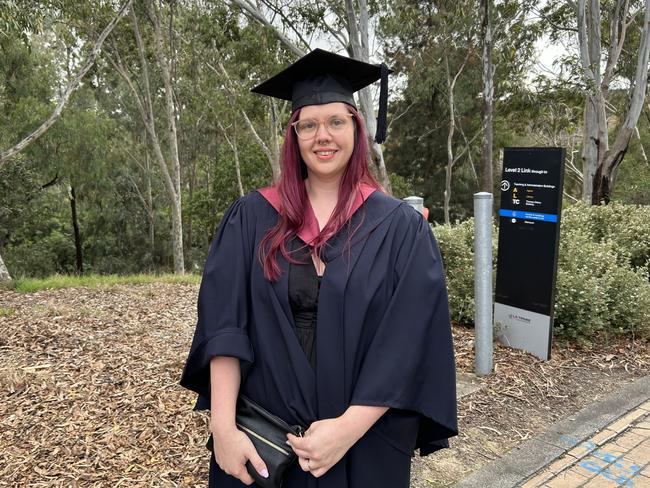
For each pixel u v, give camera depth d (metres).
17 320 5.64
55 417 3.21
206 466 2.66
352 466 1.34
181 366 4.11
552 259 4.14
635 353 4.51
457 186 27.84
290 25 12.75
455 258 5.57
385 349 1.29
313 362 1.31
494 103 19.22
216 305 1.38
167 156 28.12
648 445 3.01
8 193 18.97
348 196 1.41
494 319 4.62
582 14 14.00
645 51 13.08
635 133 25.19
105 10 14.78
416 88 22.48
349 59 1.46
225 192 25.47
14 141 18.31
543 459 2.83
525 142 27.98
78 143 19.14
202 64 19.73
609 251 5.52
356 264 1.32
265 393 1.34
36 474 2.61
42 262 25.17
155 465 2.68
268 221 1.43
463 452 2.88
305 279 1.33
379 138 1.64
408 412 1.37
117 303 7.08
